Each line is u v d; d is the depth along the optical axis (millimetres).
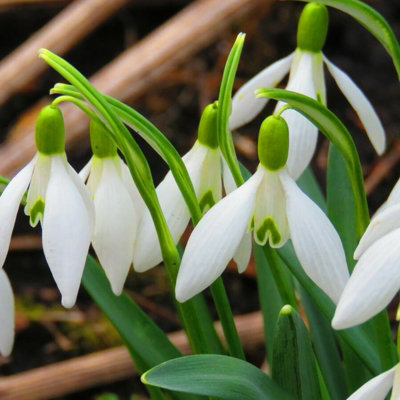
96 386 507
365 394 334
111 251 364
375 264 331
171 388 351
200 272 345
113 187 365
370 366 386
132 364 494
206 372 356
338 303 338
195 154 370
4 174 581
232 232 347
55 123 352
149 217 366
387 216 336
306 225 347
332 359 413
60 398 504
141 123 357
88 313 548
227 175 371
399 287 331
